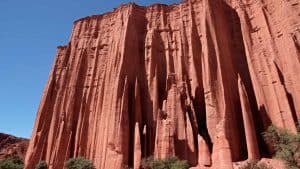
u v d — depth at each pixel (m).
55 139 49.03
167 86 44.66
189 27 50.69
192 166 36.38
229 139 34.97
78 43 58.16
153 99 45.44
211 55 42.59
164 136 37.84
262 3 44.97
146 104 45.72
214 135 37.31
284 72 37.66
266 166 27.42
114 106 43.72
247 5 47.75
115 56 50.06
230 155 33.38
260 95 39.09
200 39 48.41
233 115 38.28
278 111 35.62
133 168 38.50
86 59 55.62
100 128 45.72
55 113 51.75
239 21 47.94
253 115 39.75
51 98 55.44
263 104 38.31
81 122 48.78
